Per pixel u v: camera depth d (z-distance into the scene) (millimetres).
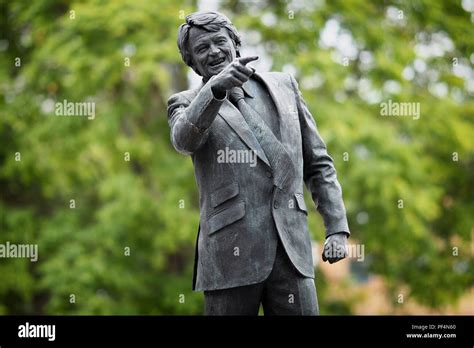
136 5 36375
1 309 37469
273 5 38688
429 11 40156
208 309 14477
